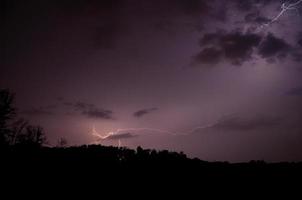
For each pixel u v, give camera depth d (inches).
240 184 775.1
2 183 666.8
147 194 687.1
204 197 675.4
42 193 638.5
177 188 733.9
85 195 652.7
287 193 703.1
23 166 798.5
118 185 738.8
